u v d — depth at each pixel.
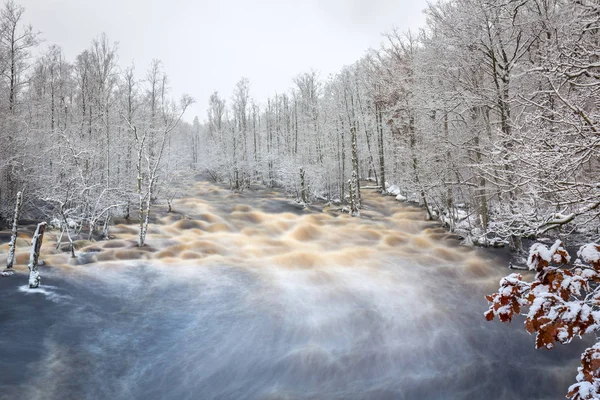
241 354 8.30
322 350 8.42
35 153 20.34
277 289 11.85
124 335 8.80
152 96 29.59
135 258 14.15
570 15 9.88
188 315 10.03
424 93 18.20
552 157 5.58
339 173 32.44
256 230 21.00
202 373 7.64
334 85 36.06
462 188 18.50
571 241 14.09
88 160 20.00
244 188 37.84
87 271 12.16
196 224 21.19
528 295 2.28
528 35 14.00
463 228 19.14
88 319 9.19
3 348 7.42
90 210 17.78
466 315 10.41
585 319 1.98
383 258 15.73
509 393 7.19
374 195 32.91
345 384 7.33
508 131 14.03
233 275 13.02
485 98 15.02
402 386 7.29
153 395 6.97
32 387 6.58
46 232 16.88
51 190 18.14
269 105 49.59
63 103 29.39
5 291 9.90
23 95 23.50
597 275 2.11
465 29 15.14
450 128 18.78
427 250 17.03
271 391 7.09
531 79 13.00
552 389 7.34
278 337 8.98
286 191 33.72
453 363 8.09
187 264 13.88
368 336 9.12
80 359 7.61
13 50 21.84
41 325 8.52
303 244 18.33
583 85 5.36
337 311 10.44
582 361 2.23
